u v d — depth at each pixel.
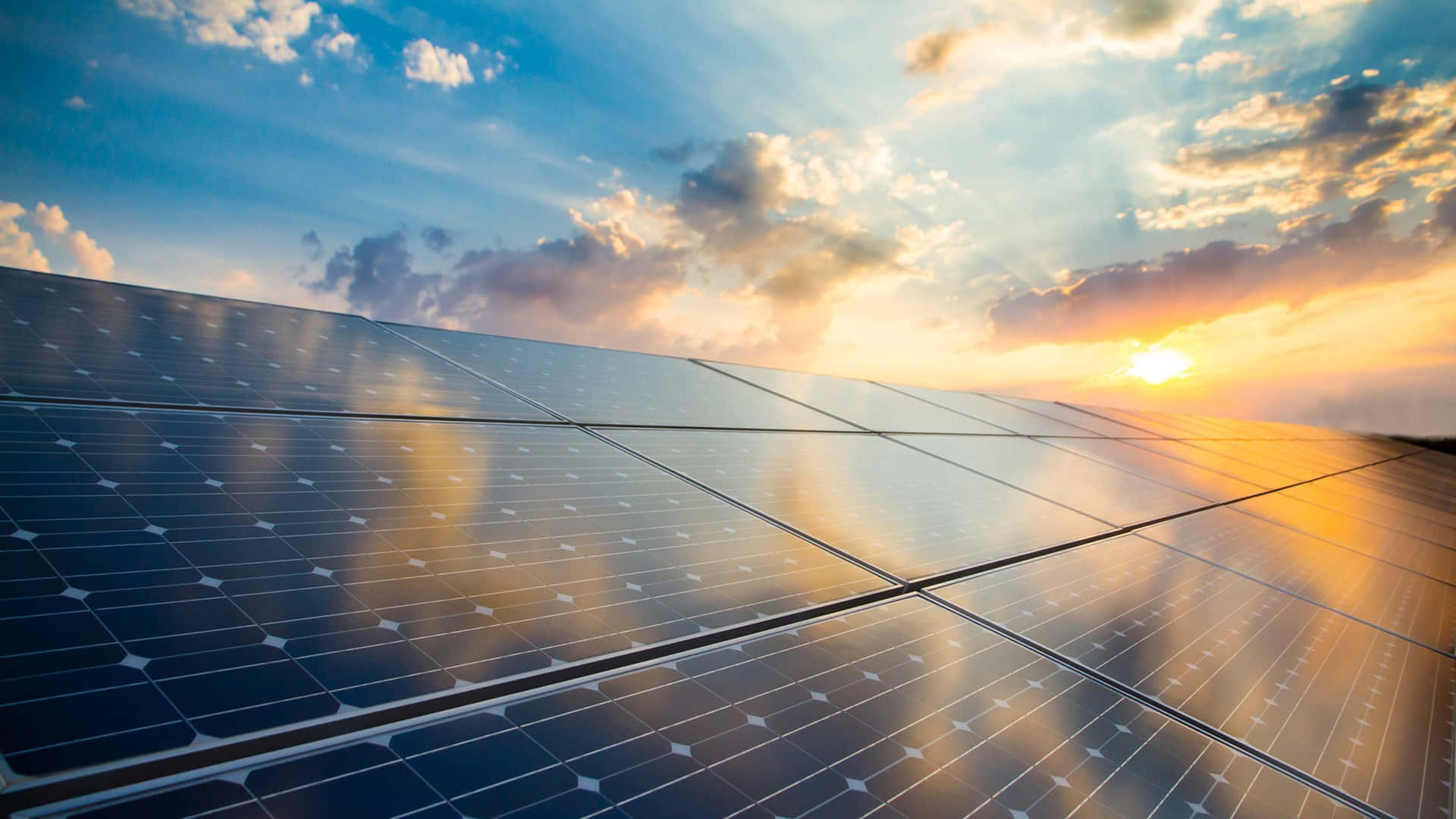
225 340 10.27
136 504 5.22
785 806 3.76
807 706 4.79
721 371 20.45
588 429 10.88
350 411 8.78
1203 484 19.73
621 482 8.62
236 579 4.59
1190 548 11.93
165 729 3.21
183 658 3.72
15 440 5.68
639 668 4.75
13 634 3.56
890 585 7.29
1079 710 5.62
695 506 8.41
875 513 9.81
